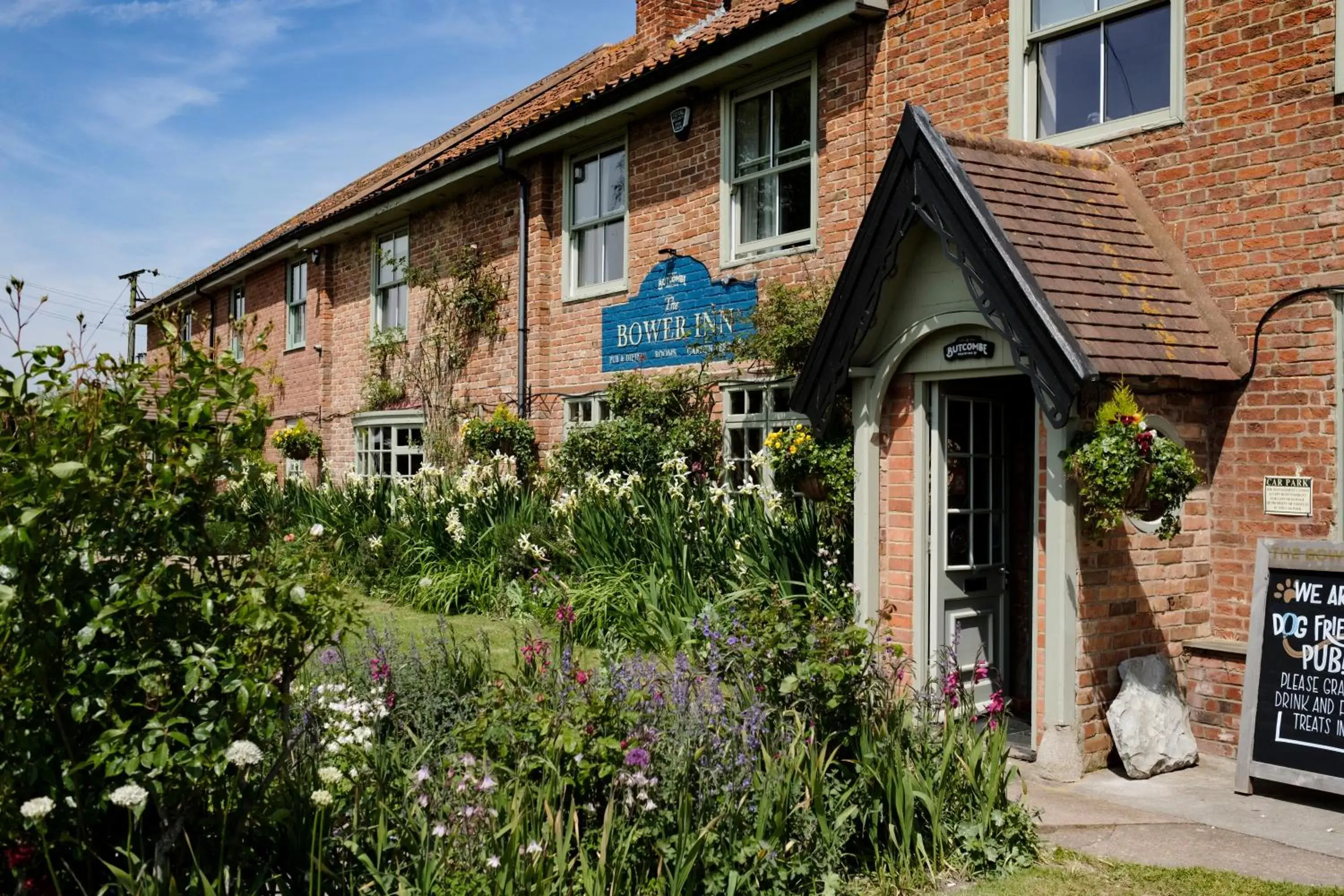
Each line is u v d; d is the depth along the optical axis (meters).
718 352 10.73
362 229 17.91
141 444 3.62
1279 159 6.62
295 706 4.79
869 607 7.32
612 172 12.80
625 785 4.33
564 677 5.28
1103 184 7.28
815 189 10.01
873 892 4.55
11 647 3.43
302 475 18.69
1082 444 6.05
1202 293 6.90
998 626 7.63
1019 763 6.46
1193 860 4.95
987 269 6.23
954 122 8.80
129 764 3.34
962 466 7.47
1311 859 4.95
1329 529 6.35
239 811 3.80
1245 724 5.97
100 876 3.74
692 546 9.38
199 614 3.63
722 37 10.31
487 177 14.51
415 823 4.07
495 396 14.57
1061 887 4.63
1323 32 6.44
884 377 7.23
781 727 4.94
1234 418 6.79
